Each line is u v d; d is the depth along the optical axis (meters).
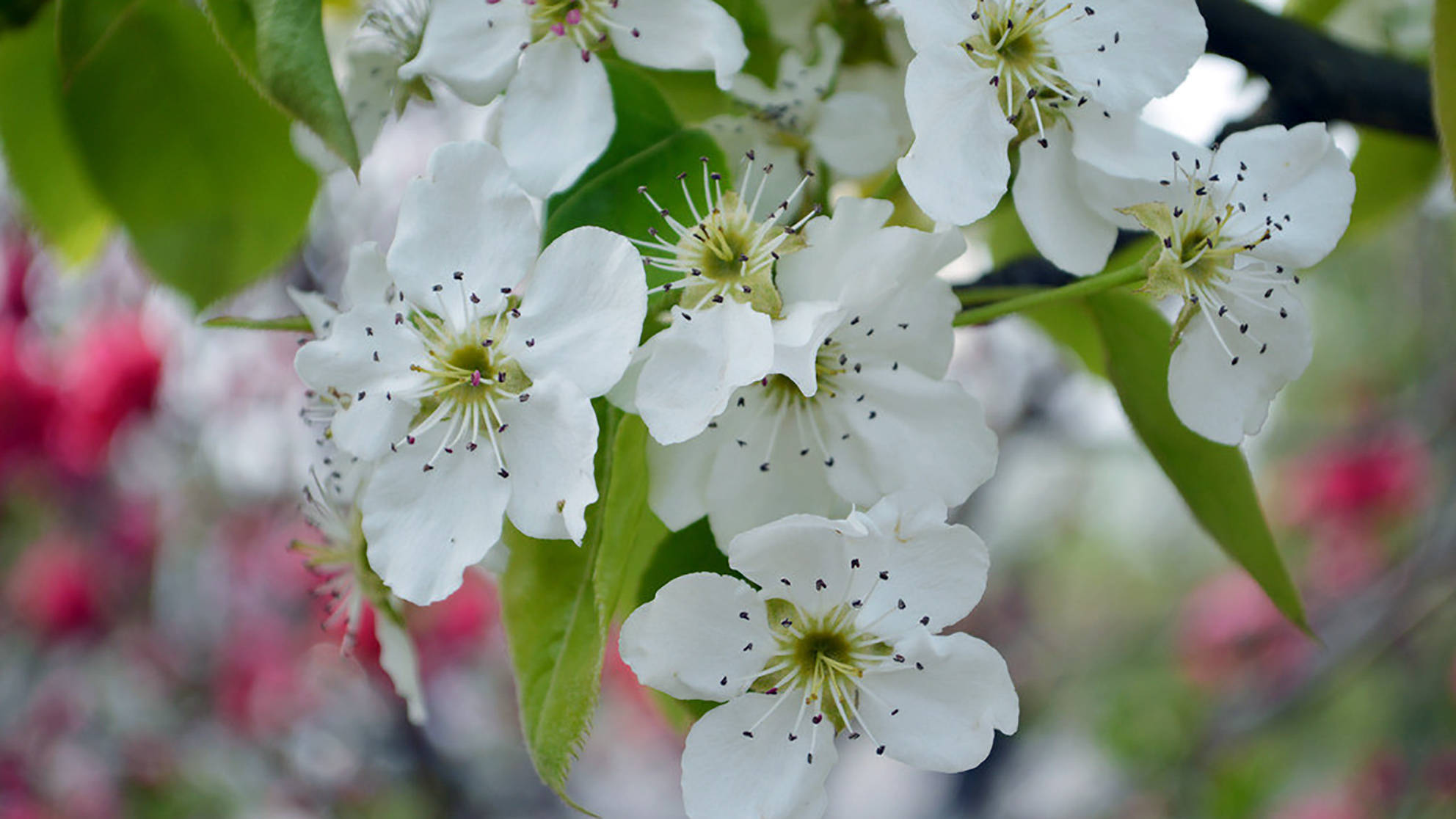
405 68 0.24
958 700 0.24
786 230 0.23
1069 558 1.13
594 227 0.23
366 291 0.24
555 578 0.24
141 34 0.27
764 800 0.24
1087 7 0.24
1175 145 0.24
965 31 0.23
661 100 0.24
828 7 0.25
